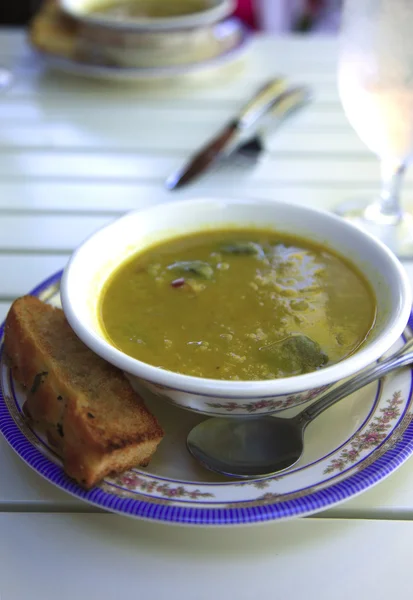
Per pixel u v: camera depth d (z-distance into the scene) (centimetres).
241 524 30
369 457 32
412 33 44
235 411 33
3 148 62
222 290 40
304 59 79
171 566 31
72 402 33
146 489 31
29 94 71
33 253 50
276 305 39
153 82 72
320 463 33
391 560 31
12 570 30
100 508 33
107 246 41
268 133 64
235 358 36
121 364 32
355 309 39
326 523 32
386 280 39
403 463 33
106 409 34
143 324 38
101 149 62
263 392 31
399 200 54
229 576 30
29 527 32
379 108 48
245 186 57
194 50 72
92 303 38
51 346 37
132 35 68
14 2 116
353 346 37
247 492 31
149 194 56
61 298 36
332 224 43
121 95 71
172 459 33
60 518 32
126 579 30
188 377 31
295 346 36
